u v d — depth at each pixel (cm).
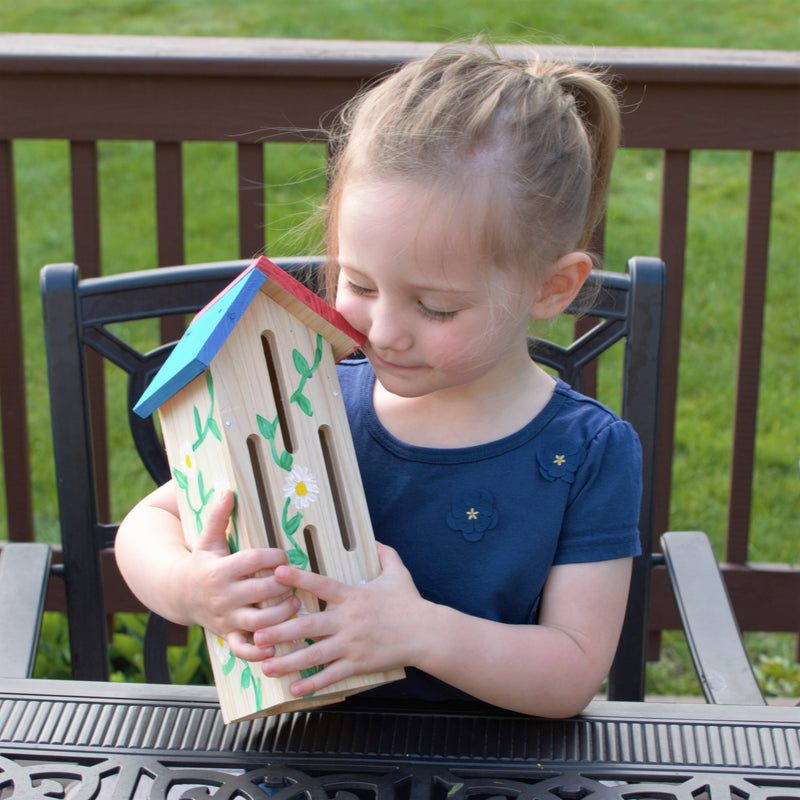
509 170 88
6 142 191
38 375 349
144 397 89
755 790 81
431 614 88
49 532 278
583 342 127
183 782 81
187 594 85
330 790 81
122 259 410
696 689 228
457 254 86
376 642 84
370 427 105
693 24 677
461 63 96
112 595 205
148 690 92
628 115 186
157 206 193
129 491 293
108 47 187
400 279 87
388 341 89
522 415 102
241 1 736
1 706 89
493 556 99
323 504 86
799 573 207
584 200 96
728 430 322
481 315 89
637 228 451
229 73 182
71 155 191
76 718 88
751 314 199
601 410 103
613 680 128
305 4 729
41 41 193
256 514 83
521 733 87
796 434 318
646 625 127
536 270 92
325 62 182
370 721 88
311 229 119
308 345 88
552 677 92
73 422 123
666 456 204
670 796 80
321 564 86
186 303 126
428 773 82
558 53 179
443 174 86
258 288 83
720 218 461
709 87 184
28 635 109
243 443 83
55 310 122
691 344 368
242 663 84
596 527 98
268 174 477
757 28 667
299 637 82
